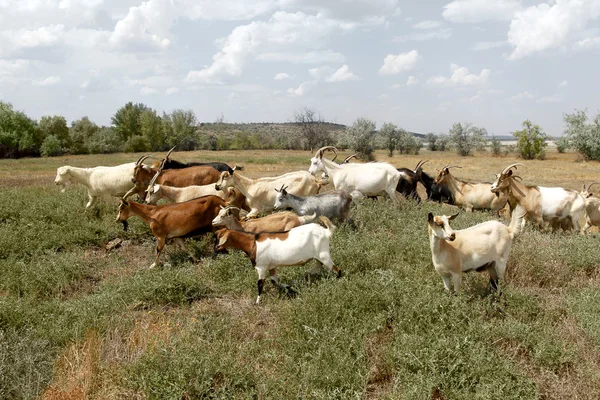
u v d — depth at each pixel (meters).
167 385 4.70
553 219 11.16
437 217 6.25
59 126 61.19
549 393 4.80
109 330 5.88
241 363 5.11
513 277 7.66
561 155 59.47
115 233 10.56
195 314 6.73
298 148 72.38
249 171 29.61
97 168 12.31
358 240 8.90
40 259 8.86
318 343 5.42
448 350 4.98
